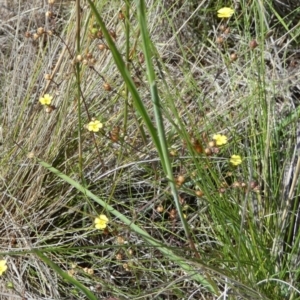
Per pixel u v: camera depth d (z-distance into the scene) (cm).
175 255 121
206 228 135
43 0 165
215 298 128
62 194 142
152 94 108
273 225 129
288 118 140
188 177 138
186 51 160
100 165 142
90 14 141
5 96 153
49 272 135
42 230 142
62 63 144
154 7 154
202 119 141
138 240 135
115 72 146
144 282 134
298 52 159
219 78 154
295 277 125
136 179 142
